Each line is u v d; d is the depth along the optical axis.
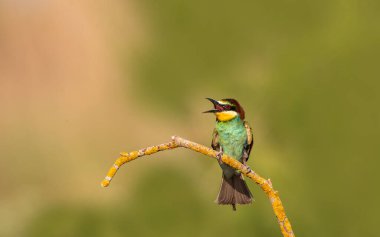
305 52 13.74
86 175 13.66
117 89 14.61
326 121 12.97
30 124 14.66
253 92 13.70
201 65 14.22
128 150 13.84
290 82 13.43
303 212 12.23
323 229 12.25
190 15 14.69
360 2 13.83
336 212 12.42
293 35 14.09
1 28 15.59
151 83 14.39
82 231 12.95
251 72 13.99
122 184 13.13
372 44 13.48
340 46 13.55
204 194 12.55
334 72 13.36
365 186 12.52
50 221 13.09
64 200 13.30
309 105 13.11
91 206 13.12
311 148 12.82
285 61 13.75
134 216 12.81
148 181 12.90
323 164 12.70
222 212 12.19
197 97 14.12
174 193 12.74
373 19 13.74
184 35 14.53
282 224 5.07
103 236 12.84
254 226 11.91
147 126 14.17
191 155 12.94
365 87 13.04
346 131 12.87
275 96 13.43
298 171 12.59
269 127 13.18
